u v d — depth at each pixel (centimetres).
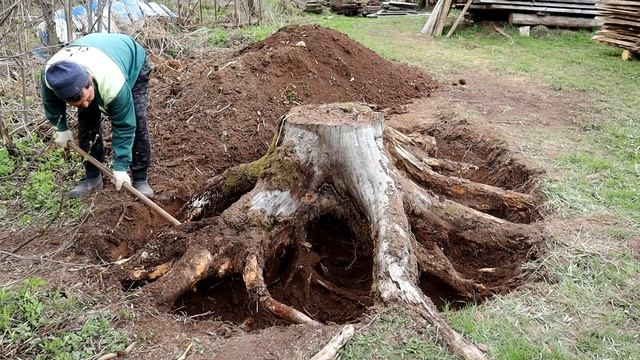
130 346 315
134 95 445
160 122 599
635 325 341
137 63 431
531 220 477
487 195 488
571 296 365
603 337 329
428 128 643
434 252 424
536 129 650
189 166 541
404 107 719
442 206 445
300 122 426
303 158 427
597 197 488
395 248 366
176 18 1132
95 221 436
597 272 388
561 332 334
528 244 430
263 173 432
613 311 353
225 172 473
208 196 473
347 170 422
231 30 1169
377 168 414
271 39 772
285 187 424
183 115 599
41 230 422
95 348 313
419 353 303
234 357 306
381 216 392
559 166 544
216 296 408
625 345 323
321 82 690
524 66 948
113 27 899
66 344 314
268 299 373
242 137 578
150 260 396
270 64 670
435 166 535
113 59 402
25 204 468
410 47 1100
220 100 607
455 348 307
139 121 447
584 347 322
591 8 1229
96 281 373
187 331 338
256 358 304
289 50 693
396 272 352
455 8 1366
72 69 354
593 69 945
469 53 1049
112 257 415
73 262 395
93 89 371
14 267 385
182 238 404
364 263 445
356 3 1733
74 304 344
